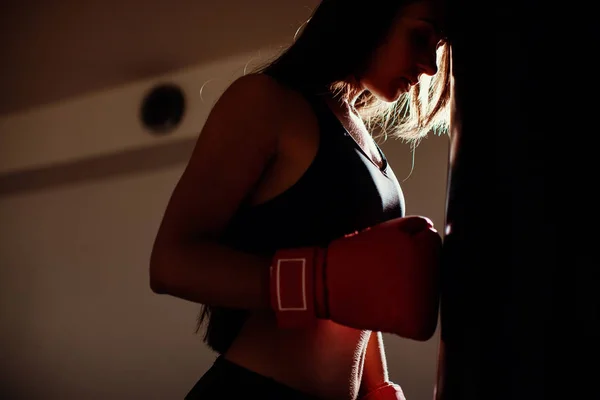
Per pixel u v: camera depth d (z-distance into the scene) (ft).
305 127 3.10
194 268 2.80
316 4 9.61
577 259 2.15
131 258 10.08
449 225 2.68
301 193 3.05
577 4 2.29
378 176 3.31
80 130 10.40
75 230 10.33
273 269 2.78
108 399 9.96
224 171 2.97
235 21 9.85
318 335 3.14
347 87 3.57
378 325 2.67
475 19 2.71
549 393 2.15
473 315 2.45
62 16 10.57
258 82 3.08
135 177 10.14
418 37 3.37
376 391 3.73
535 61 2.36
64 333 10.25
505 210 2.36
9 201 10.64
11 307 10.48
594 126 2.19
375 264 2.67
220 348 3.36
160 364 9.82
